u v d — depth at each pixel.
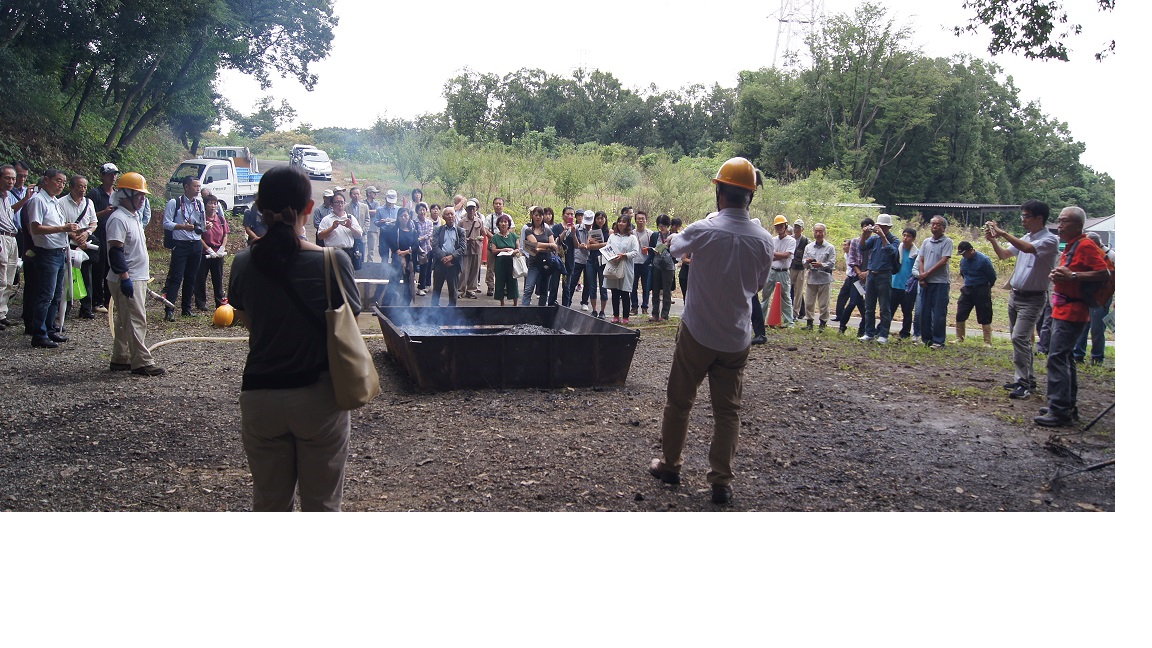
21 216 8.94
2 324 8.90
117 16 18.64
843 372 8.40
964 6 10.91
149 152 26.69
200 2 20.02
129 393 6.46
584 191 27.03
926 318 10.34
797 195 31.86
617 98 67.50
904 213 48.88
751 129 54.47
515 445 5.45
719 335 4.29
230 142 62.78
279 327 2.89
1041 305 7.27
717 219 4.25
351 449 5.33
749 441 5.77
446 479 4.80
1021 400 7.30
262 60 26.39
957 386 7.86
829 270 11.26
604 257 11.23
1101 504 4.75
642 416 6.30
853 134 47.69
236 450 5.27
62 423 5.64
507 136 62.34
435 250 11.59
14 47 18.64
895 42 47.62
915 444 5.86
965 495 4.86
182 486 4.63
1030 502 4.77
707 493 4.70
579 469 5.02
